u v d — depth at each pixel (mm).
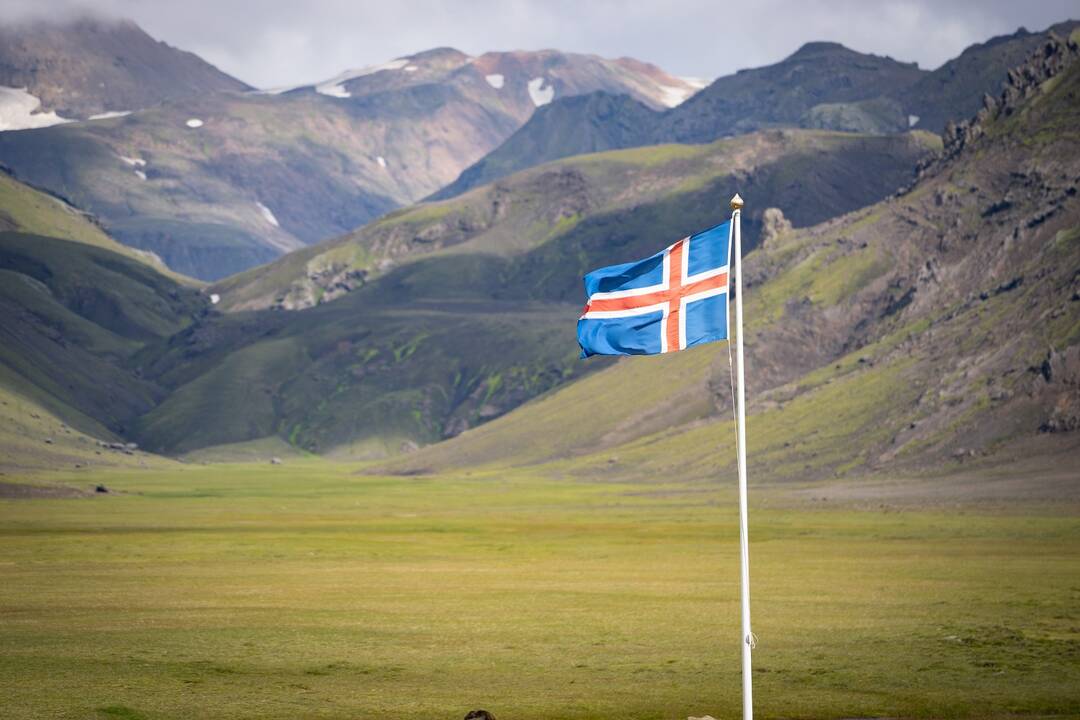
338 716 102500
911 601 183750
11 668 123312
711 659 134250
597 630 158000
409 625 162250
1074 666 124688
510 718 102875
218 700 108312
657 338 83375
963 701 109062
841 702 109562
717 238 82688
